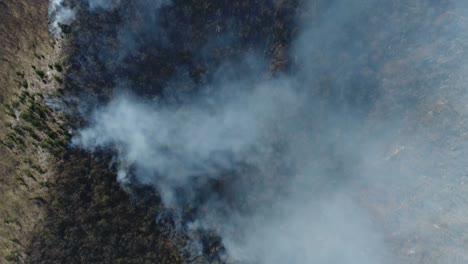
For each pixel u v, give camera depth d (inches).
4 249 1283.2
